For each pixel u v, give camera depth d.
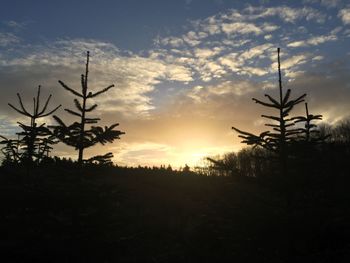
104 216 11.91
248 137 10.87
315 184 10.34
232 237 10.71
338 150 11.09
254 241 10.27
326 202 10.28
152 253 13.97
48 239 11.77
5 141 14.11
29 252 11.23
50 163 12.36
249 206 10.46
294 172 10.66
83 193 11.55
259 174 10.93
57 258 11.25
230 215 10.35
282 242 9.91
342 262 9.16
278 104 11.01
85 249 11.69
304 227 9.69
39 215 11.65
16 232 11.79
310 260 9.50
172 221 20.66
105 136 11.80
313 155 10.94
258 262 10.15
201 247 13.10
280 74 11.32
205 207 11.08
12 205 11.77
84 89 12.23
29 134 13.70
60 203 11.46
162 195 29.36
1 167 13.93
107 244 12.34
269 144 10.93
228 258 11.30
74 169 11.88
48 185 12.13
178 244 15.16
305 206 10.33
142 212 23.22
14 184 12.94
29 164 13.74
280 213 10.20
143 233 14.15
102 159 12.08
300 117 11.34
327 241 9.72
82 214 11.96
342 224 9.50
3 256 11.05
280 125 11.09
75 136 11.86
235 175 10.55
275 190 10.58
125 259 12.88
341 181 10.41
